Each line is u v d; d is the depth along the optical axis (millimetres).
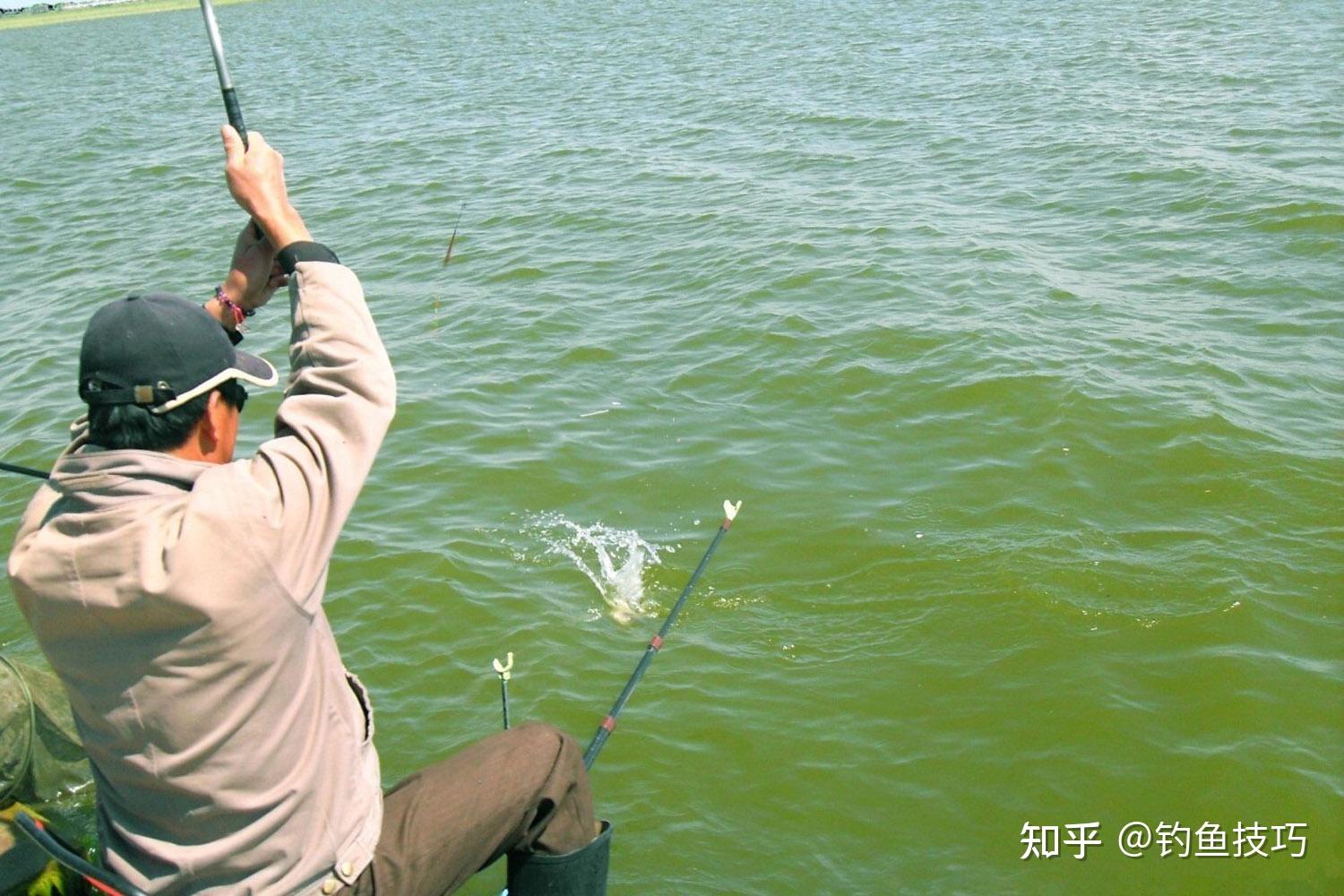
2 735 4238
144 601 2092
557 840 2811
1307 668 6582
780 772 5992
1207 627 6938
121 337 2230
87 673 2199
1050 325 11133
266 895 2338
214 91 31359
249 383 2398
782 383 10375
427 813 2611
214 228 17297
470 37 39781
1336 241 12891
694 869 5379
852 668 6801
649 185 17438
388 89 29422
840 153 18406
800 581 7684
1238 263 12516
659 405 10180
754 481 8859
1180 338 10758
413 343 11961
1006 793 5852
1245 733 6148
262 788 2270
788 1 40781
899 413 9734
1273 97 19484
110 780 2336
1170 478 8602
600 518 8469
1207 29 26375
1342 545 7727
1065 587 7359
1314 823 5590
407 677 6738
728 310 12070
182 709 2172
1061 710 6371
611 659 6898
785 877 5355
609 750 6137
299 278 2447
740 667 6824
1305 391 9766
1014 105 20781
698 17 39062
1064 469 8773
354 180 19547
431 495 8797
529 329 12102
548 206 16703
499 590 7562
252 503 2160
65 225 18219
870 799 5828
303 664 2283
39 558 2176
